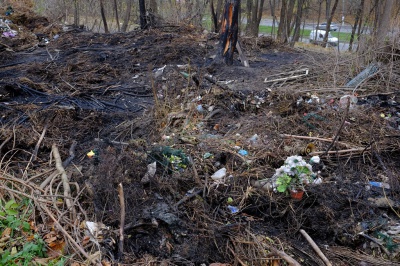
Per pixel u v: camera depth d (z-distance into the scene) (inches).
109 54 303.4
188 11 477.4
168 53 297.0
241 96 203.2
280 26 518.9
